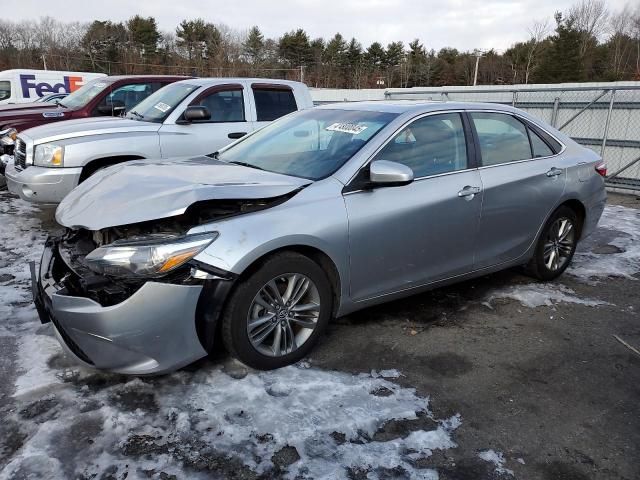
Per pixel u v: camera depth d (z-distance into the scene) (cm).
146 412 277
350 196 333
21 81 1917
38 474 235
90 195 325
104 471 238
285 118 452
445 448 262
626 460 259
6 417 270
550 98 1175
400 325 388
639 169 1047
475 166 400
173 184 314
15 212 680
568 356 355
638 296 462
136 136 614
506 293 455
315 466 245
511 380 323
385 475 242
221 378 309
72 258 312
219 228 287
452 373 328
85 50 5866
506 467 252
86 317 271
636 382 327
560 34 4806
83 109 781
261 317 309
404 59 6750
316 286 323
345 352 347
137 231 300
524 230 438
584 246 611
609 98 1084
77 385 299
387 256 352
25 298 409
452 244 386
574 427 282
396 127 365
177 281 278
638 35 5366
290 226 304
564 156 469
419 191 362
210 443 257
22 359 323
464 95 1363
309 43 6388
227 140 678
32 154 587
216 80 701
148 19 6091
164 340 280
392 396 300
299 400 291
